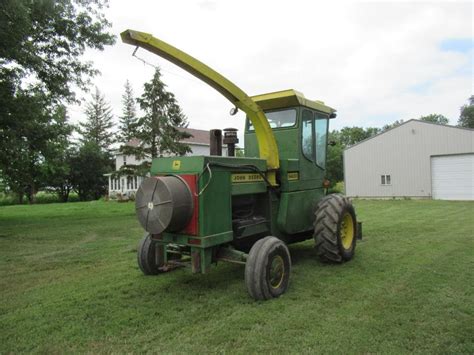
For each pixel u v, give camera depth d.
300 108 5.31
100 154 36.97
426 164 21.17
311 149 5.62
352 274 4.85
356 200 20.97
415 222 10.09
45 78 12.56
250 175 4.55
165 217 3.76
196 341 3.03
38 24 12.06
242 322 3.38
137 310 3.75
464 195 20.08
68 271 5.41
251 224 4.64
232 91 4.16
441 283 4.40
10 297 4.23
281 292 4.09
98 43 13.46
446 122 66.75
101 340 3.09
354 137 54.34
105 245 7.48
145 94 17.61
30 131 12.46
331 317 3.44
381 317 3.42
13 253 6.73
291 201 5.11
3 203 30.84
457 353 2.77
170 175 4.09
